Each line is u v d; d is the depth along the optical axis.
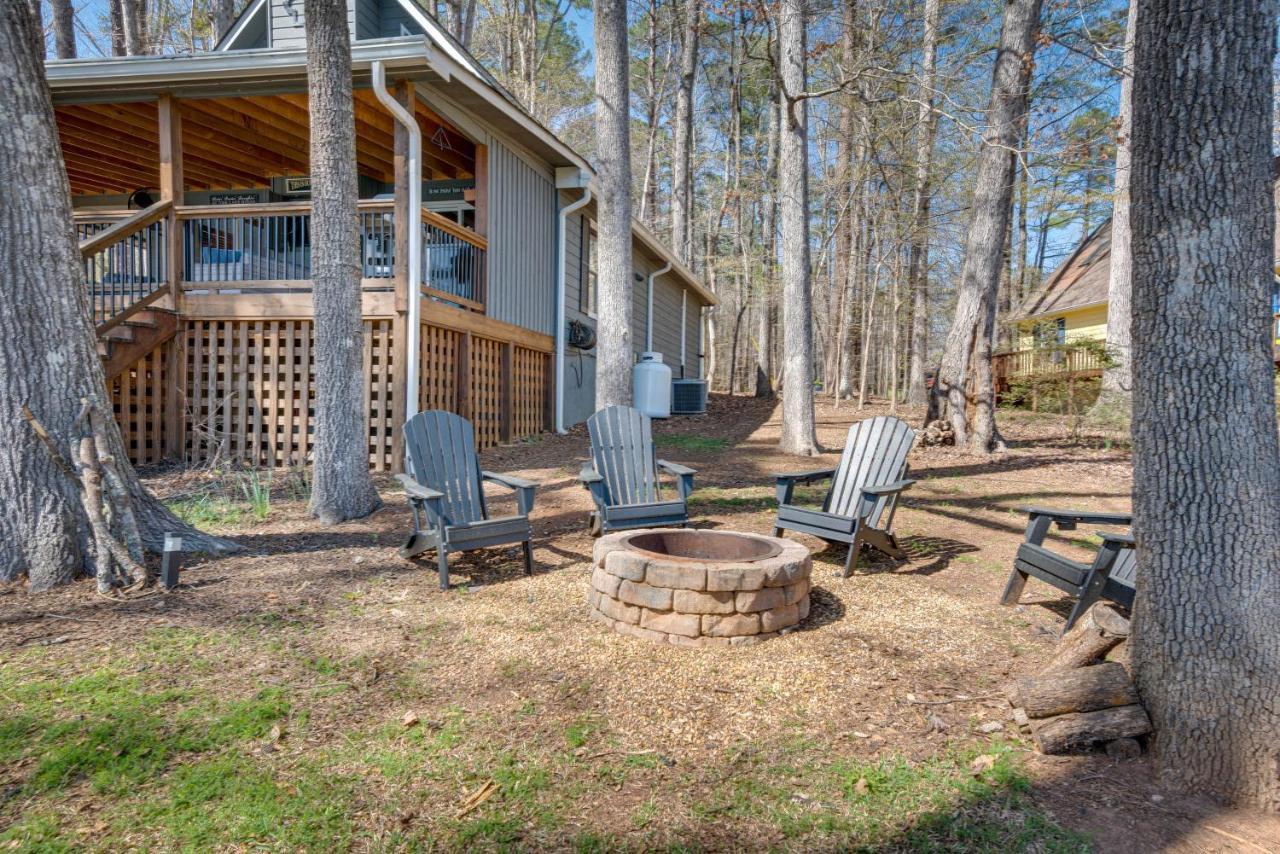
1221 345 2.18
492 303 9.04
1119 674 2.44
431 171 10.66
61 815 2.02
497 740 2.47
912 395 17.70
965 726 2.60
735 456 8.71
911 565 4.59
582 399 12.29
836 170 13.79
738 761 2.37
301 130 8.83
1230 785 2.15
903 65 11.58
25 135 3.71
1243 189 2.16
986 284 9.21
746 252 21.91
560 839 1.98
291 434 7.46
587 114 26.05
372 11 9.67
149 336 7.23
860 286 20.05
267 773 2.25
